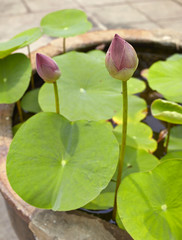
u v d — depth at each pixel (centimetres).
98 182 129
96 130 136
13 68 159
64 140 136
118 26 380
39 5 432
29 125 136
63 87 155
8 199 136
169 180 130
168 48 202
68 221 131
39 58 134
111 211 143
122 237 129
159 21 395
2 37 353
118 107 151
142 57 211
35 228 131
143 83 191
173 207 128
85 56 162
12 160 133
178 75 164
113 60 123
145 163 152
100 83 156
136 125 172
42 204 129
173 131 170
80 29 177
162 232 125
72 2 445
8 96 155
